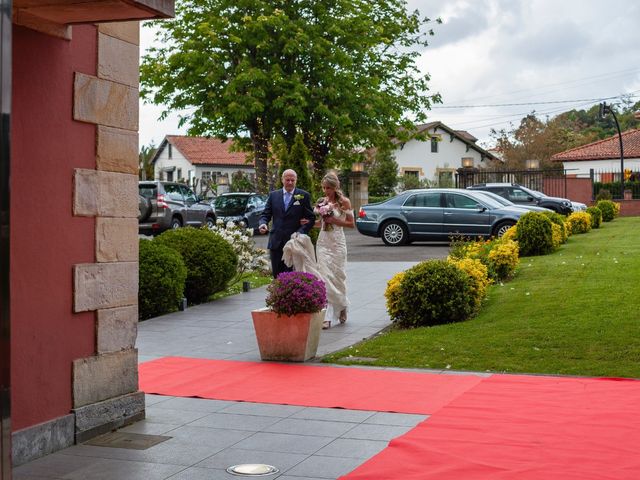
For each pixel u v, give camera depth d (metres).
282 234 10.79
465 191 23.52
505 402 6.58
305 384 7.48
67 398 5.66
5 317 3.57
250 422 6.20
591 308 10.10
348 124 32.03
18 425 5.22
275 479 4.86
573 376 7.54
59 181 5.57
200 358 8.79
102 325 5.98
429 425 5.93
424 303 10.13
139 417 6.31
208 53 31.69
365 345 9.21
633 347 8.35
